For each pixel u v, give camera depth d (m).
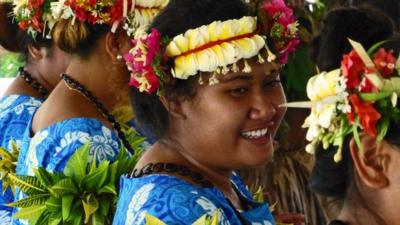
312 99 2.00
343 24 2.02
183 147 2.49
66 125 3.07
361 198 1.98
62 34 3.17
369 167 1.94
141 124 2.57
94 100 3.18
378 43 1.99
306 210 3.93
